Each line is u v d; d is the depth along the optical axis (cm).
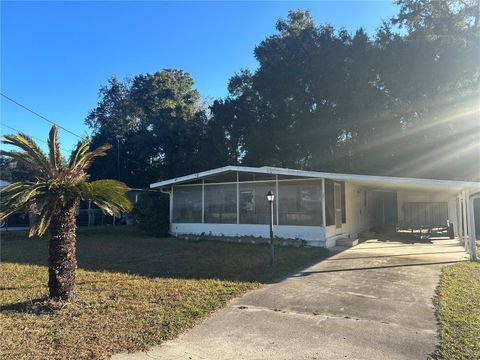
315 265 1116
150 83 4319
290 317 652
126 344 545
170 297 768
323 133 2738
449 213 2152
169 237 1948
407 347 527
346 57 2756
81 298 757
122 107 4375
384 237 1903
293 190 1620
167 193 2038
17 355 510
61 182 733
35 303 723
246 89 3369
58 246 731
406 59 2466
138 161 3938
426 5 2647
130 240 1836
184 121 3503
